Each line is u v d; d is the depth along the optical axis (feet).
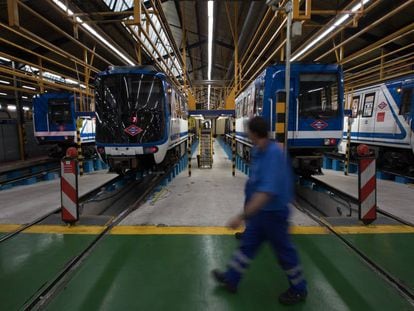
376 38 39.32
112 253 10.21
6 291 8.04
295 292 7.37
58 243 11.05
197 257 9.91
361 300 7.54
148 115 22.15
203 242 11.11
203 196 19.38
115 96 22.22
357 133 35.19
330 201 18.25
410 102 26.61
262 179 6.78
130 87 22.22
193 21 50.44
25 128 46.98
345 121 37.11
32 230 12.30
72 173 12.55
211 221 13.65
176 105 30.19
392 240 11.15
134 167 22.35
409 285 8.19
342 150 38.17
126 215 14.60
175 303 7.45
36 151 50.96
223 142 73.92
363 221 12.63
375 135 31.68
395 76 31.04
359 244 10.79
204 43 63.16
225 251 10.36
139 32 20.43
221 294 7.83
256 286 8.23
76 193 12.67
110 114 22.24
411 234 11.71
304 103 21.35
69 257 9.94
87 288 8.12
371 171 12.30
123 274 8.84
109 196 20.31
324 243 10.93
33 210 16.33
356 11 18.28
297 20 15.48
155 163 23.79
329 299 7.58
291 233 11.84
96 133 22.56
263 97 22.38
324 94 21.48
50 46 21.79
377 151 31.99
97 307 7.30
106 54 45.93
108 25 37.68
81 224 13.01
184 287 8.16
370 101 32.81
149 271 9.02
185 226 12.86
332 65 21.35
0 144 40.75
